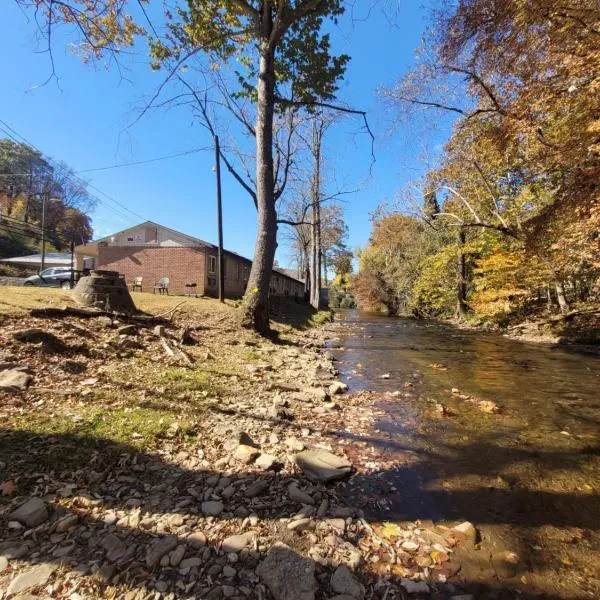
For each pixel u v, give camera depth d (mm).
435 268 26547
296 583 1944
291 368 7484
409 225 30469
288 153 14125
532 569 2234
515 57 8938
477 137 12758
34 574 1917
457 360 9977
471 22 8836
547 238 11289
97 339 6094
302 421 4539
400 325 23094
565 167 9945
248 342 9070
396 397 6023
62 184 63969
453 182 17875
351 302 63781
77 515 2371
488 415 5188
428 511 2820
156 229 23672
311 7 9453
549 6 7480
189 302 12812
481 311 20000
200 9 9859
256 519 2502
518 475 3465
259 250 10547
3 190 57844
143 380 4906
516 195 17062
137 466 3012
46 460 2846
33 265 41938
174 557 2102
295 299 34250
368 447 3953
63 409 3686
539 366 9109
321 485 3035
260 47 10039
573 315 15508
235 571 2039
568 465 3691
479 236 21312
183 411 4176
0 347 4781
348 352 11414
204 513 2521
